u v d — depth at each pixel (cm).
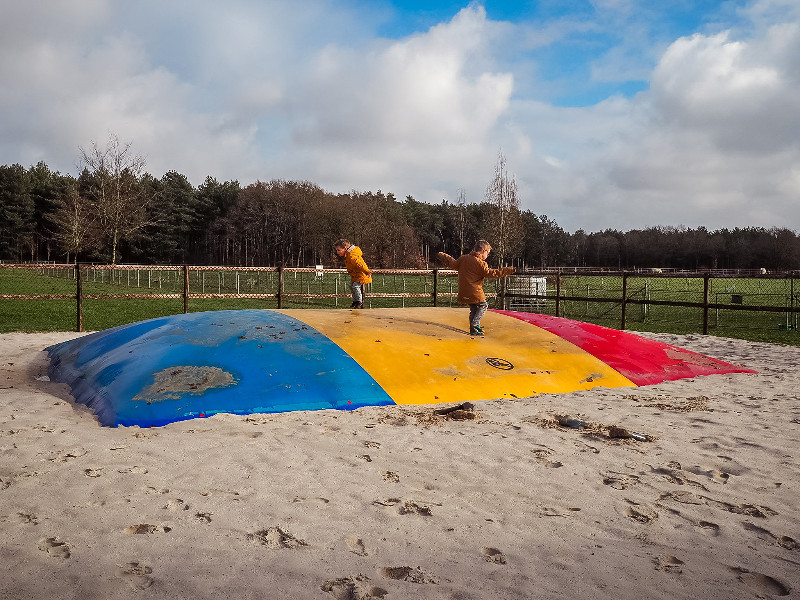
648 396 561
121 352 564
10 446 360
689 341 989
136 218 3816
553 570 229
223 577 214
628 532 267
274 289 2916
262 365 525
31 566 218
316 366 537
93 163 3519
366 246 6538
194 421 431
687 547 252
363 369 548
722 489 322
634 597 210
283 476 324
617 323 1486
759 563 239
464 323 736
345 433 413
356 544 246
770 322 1573
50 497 283
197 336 580
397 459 361
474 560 236
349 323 675
